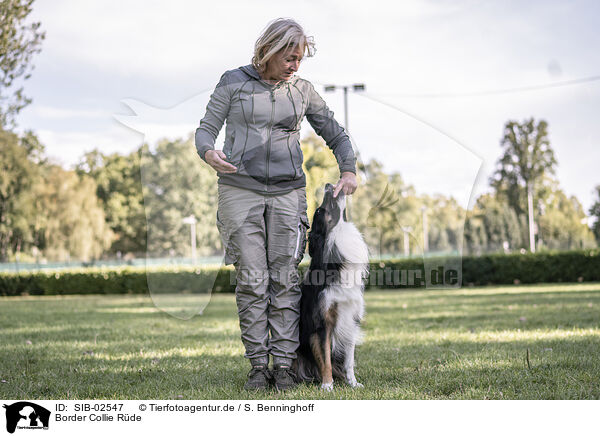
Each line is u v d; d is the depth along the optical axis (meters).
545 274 13.83
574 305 6.74
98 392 2.88
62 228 23.14
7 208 20.56
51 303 9.75
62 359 3.80
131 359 3.76
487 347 3.86
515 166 30.33
